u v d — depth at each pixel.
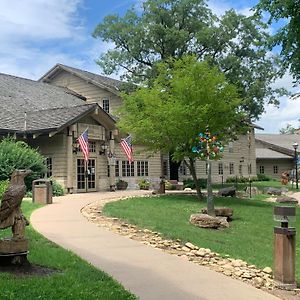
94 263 8.05
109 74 35.12
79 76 36.84
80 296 5.79
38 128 23.91
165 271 7.77
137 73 34.34
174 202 19.78
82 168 25.97
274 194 30.34
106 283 6.58
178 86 20.47
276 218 7.94
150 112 20.86
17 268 7.02
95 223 12.75
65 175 24.56
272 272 8.52
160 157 35.00
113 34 34.66
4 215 7.04
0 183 18.14
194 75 20.77
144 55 34.84
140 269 7.81
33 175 21.52
